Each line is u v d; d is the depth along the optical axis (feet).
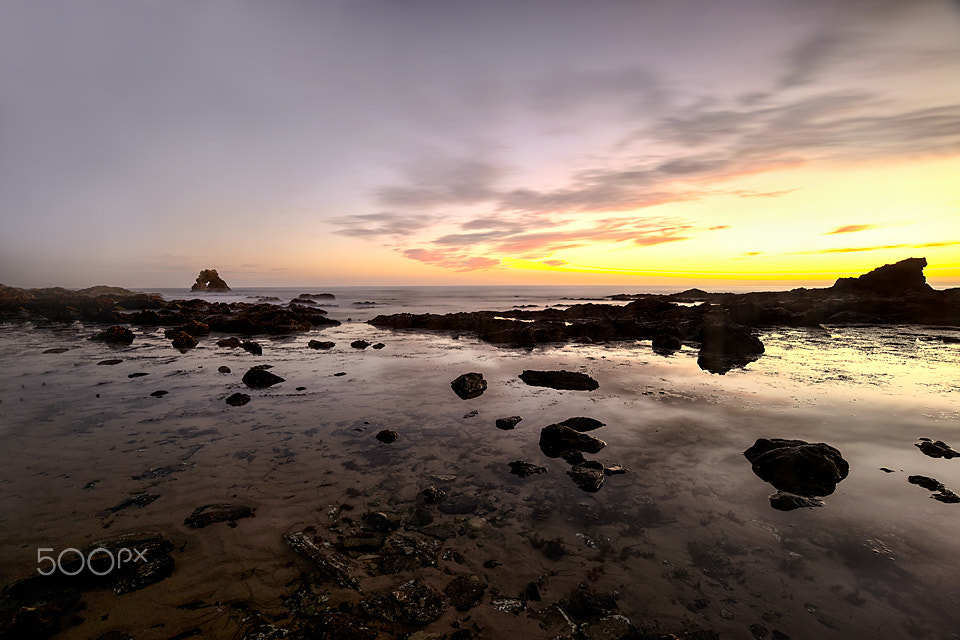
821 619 12.22
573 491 20.06
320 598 13.00
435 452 24.72
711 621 12.17
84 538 15.71
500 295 331.77
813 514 17.90
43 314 113.29
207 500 18.83
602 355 58.90
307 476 21.43
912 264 116.78
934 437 26.73
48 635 11.37
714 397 36.19
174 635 11.53
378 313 152.87
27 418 29.99
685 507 18.60
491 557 15.14
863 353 57.47
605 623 12.07
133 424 28.99
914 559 14.84
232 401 34.35
